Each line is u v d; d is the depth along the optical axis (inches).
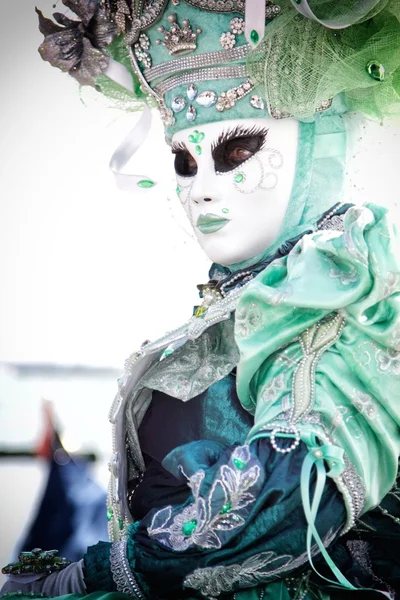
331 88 96.2
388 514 94.0
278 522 83.8
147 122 121.6
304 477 81.6
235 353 99.0
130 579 90.5
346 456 84.4
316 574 92.6
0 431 210.4
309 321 87.3
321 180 104.3
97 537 140.9
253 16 93.3
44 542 139.8
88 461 198.7
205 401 97.5
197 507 86.1
